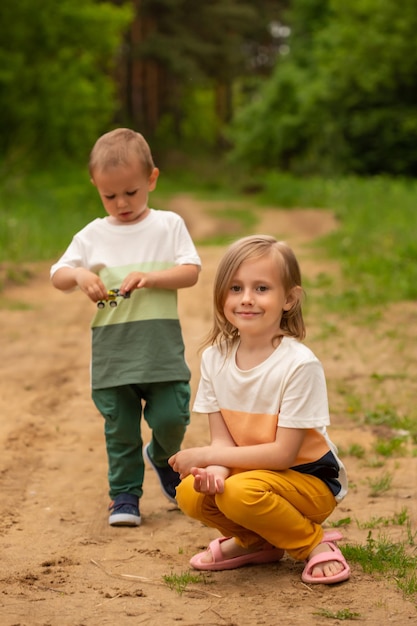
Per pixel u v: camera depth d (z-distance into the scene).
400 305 10.04
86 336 9.08
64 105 31.42
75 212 24.12
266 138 47.88
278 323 3.49
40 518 4.25
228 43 56.91
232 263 3.45
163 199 42.44
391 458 5.22
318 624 2.94
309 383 3.33
